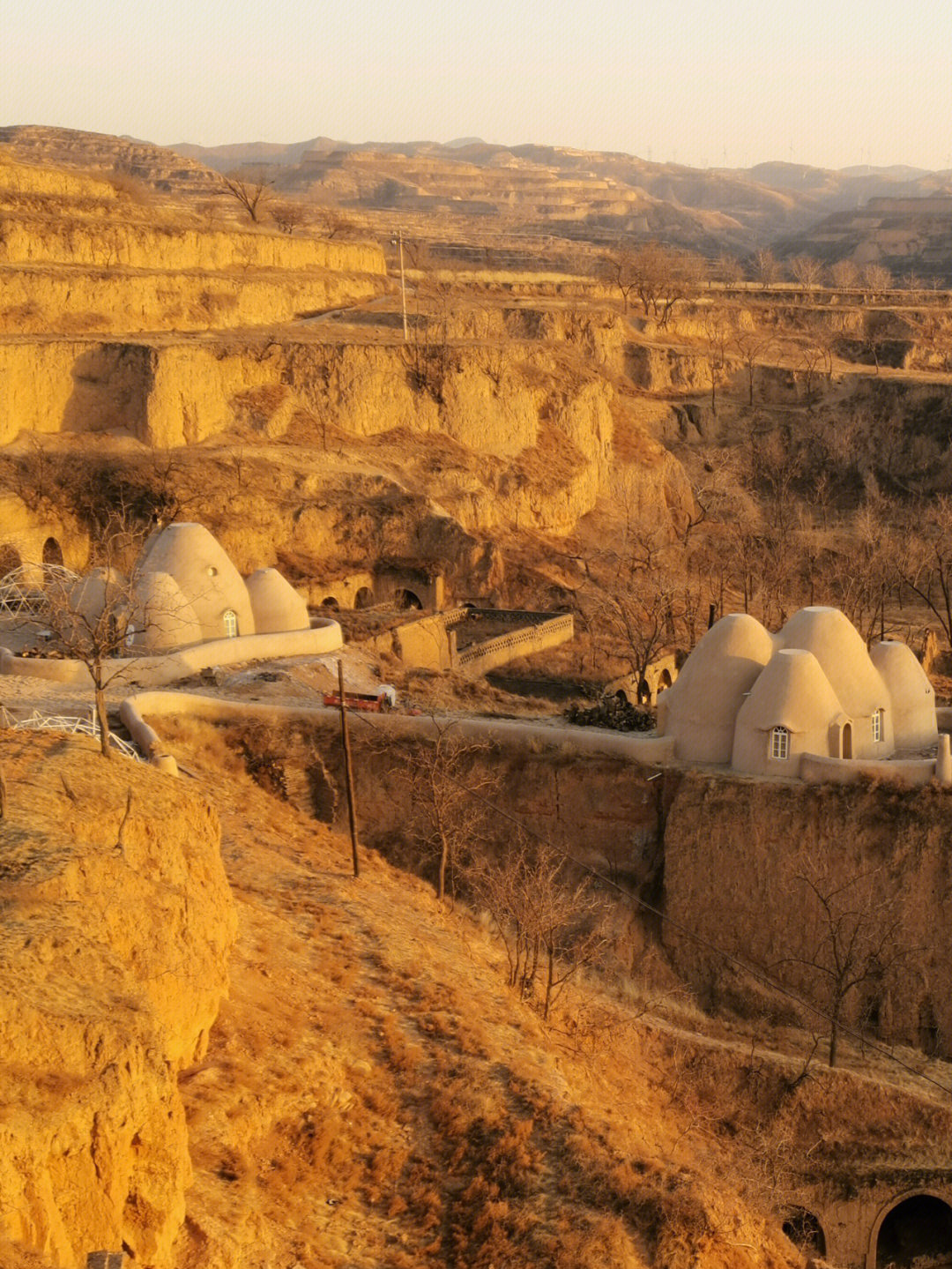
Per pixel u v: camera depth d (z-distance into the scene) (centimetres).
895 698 5141
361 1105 3094
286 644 5962
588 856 5028
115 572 5728
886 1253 4106
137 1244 2145
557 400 11069
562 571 9644
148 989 2675
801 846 4750
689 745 5069
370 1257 2683
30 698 4944
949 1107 4241
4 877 2509
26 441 8456
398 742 5116
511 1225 2833
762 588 8762
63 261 10419
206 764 4934
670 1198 2942
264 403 9544
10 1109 1966
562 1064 3559
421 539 8800
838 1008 4428
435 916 4409
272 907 3981
